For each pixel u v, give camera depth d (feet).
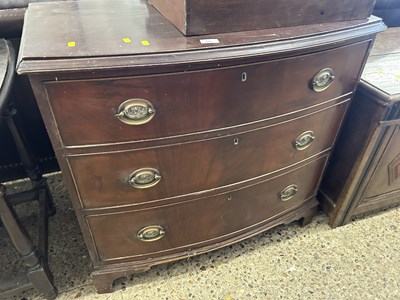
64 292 3.49
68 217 4.32
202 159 2.77
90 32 2.35
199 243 3.49
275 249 4.04
